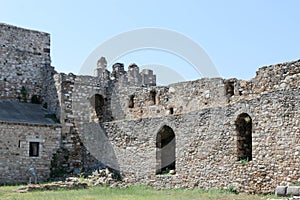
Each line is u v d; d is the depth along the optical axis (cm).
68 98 4309
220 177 3319
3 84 4522
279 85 3098
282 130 2991
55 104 4359
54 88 4416
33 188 3244
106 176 3916
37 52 4722
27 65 4656
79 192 3114
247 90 3291
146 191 3303
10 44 4609
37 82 4672
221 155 3334
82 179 3797
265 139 3075
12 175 3881
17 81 4591
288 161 2939
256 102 3155
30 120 4100
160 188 3609
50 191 3200
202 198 2802
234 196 2906
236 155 3247
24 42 4678
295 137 2920
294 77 3025
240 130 3303
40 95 4656
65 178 3938
